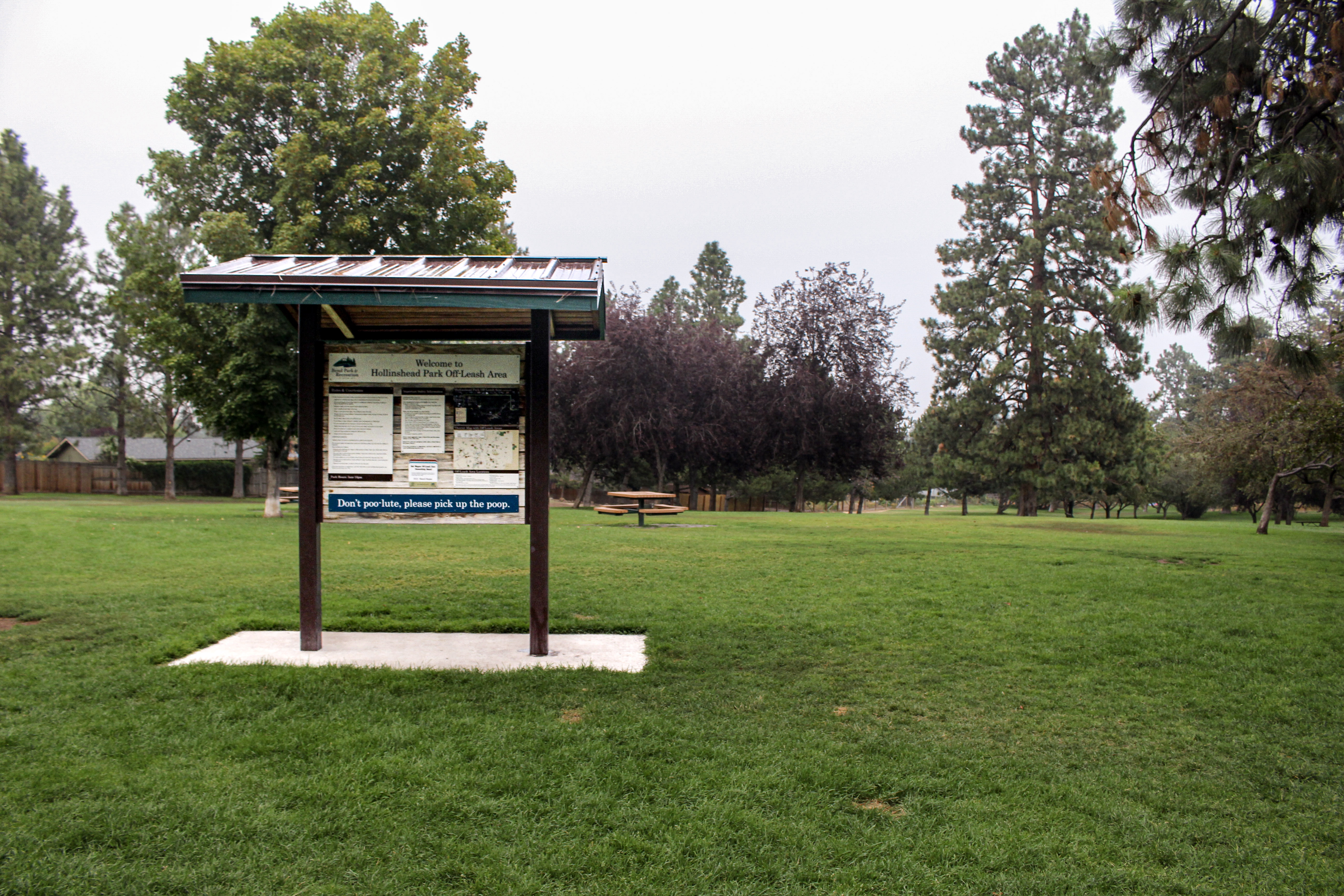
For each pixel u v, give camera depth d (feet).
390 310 23.70
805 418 131.54
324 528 63.57
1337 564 44.98
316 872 10.17
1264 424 82.17
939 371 151.64
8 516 64.13
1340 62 24.57
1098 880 10.31
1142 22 28.76
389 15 84.79
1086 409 139.33
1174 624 26.21
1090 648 22.75
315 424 21.95
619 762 13.83
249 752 13.91
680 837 11.25
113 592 29.73
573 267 23.04
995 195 140.15
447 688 18.07
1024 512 145.48
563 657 21.22
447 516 22.04
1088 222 132.36
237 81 76.95
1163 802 12.75
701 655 21.45
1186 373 320.29
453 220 82.58
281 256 23.43
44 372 140.87
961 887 10.14
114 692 17.12
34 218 150.10
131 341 143.74
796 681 19.13
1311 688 18.97
